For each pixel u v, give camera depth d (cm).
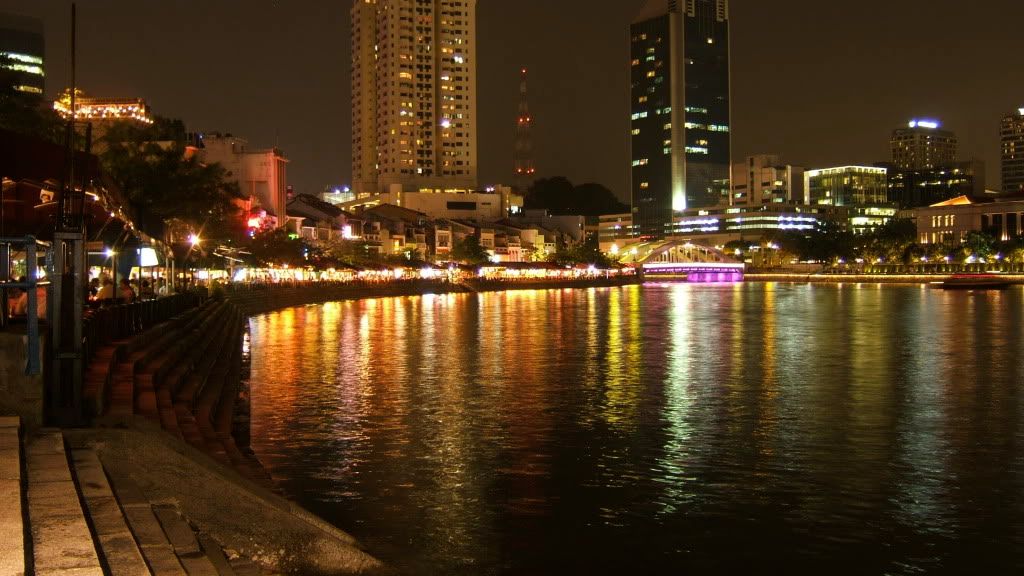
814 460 2439
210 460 1513
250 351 5200
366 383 3866
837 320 8119
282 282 11044
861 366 4512
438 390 3662
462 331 6850
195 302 5109
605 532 1839
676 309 10294
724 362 4719
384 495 2088
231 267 9275
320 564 1318
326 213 15762
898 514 1964
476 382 3912
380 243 17088
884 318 8338
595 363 4650
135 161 5725
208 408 2461
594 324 7700
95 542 957
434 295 15375
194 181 6009
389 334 6531
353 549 1339
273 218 12031
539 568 1645
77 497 1029
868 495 2106
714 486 2181
